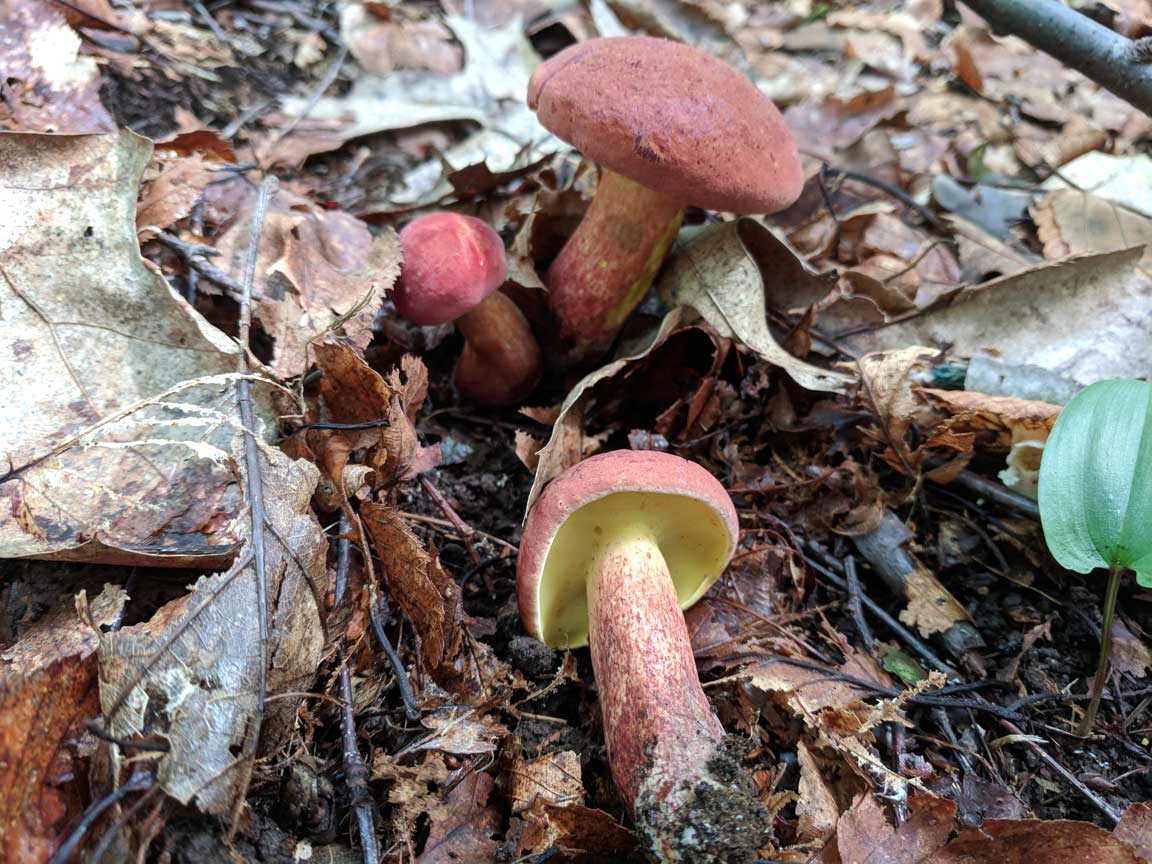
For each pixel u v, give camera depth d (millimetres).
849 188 314
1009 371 223
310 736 154
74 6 276
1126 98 228
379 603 175
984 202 308
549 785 158
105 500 158
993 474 225
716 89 188
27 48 237
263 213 205
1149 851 151
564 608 197
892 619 198
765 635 193
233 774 134
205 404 172
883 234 292
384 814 151
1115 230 291
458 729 158
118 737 130
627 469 165
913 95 386
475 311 218
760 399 235
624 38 201
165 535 157
